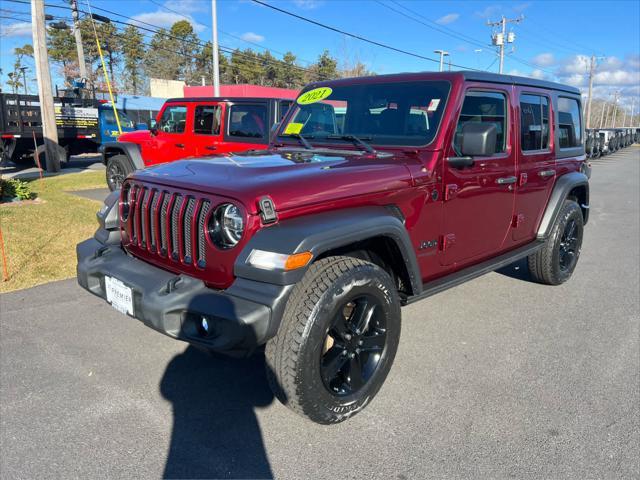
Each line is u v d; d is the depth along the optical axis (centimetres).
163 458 253
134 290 270
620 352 375
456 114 335
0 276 512
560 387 324
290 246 238
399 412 295
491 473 244
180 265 278
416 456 257
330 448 263
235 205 250
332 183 275
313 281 251
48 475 239
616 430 278
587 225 881
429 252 338
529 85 418
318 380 254
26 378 324
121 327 403
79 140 1816
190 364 348
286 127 416
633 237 782
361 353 285
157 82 5128
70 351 362
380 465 250
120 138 1043
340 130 384
